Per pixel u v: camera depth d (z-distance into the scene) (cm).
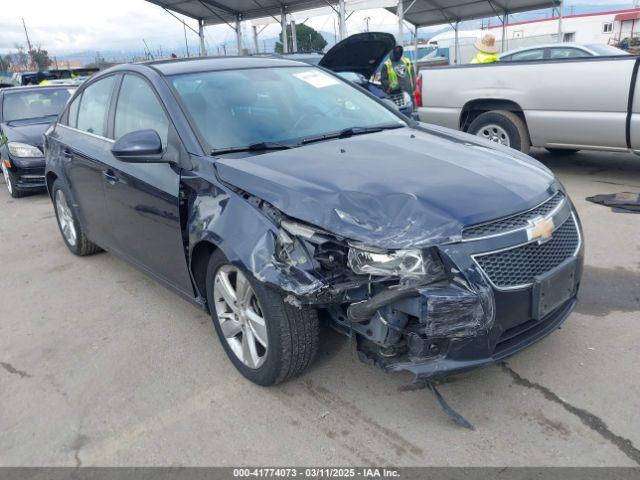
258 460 274
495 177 306
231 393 327
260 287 292
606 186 692
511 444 271
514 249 275
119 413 317
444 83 829
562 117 710
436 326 254
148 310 445
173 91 383
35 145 857
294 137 374
